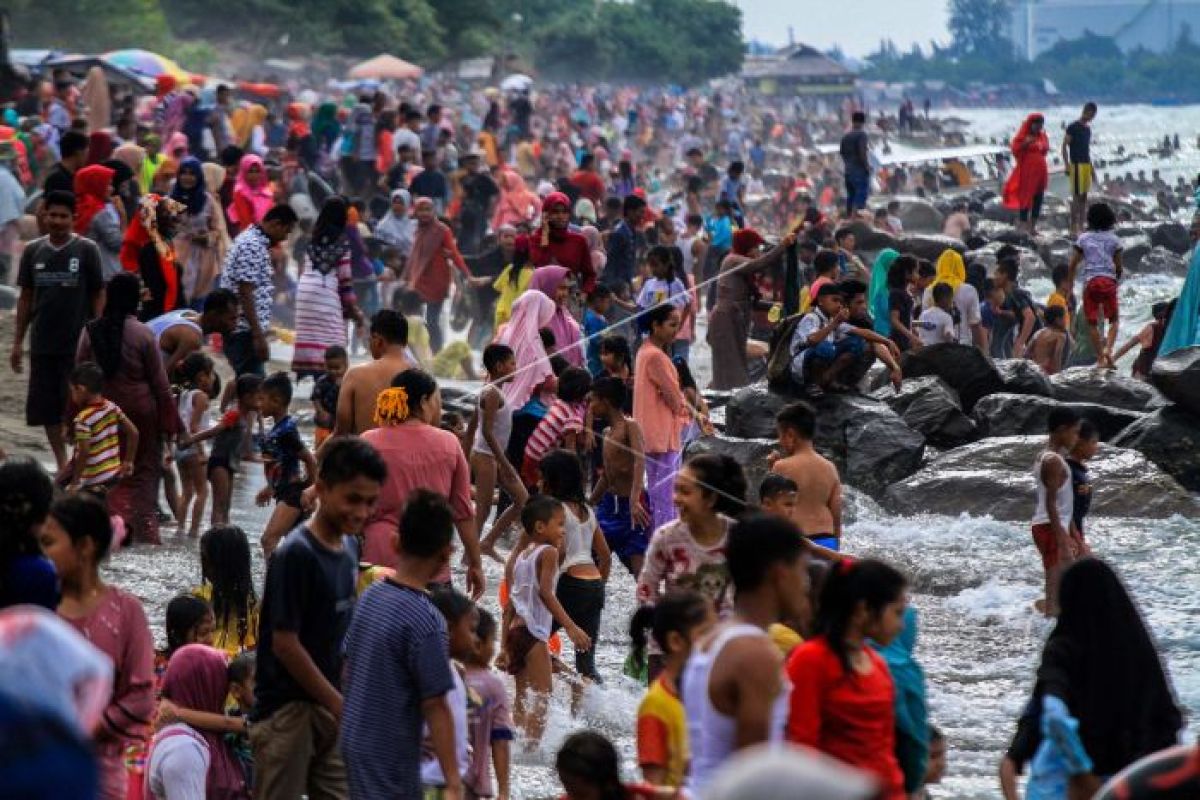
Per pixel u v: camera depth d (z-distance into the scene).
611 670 33.06
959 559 42.47
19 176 79.69
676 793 19.08
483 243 83.94
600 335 50.31
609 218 83.88
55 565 19.69
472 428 38.81
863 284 51.53
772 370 51.16
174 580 37.56
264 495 37.09
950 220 116.62
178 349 43.53
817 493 31.42
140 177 80.94
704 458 26.03
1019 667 34.12
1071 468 37.59
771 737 17.48
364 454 20.89
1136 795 14.70
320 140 106.81
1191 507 47.78
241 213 73.69
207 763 22.62
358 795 19.95
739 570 18.89
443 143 105.56
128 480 40.19
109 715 19.92
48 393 43.72
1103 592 20.50
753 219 157.00
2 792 8.70
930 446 53.00
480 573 29.00
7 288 65.38
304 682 20.78
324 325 46.75
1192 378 50.75
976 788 26.55
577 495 30.81
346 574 21.27
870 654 18.39
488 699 23.50
